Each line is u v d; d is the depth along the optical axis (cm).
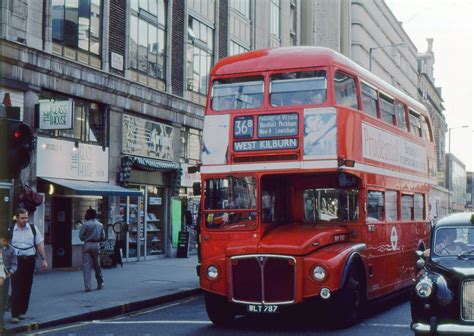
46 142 2042
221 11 3303
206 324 1244
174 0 2873
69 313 1311
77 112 2236
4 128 1035
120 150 2442
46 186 2075
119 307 1416
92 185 2212
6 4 1897
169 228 2816
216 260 1173
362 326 1184
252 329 1177
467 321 904
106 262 2297
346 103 1254
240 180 1223
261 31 3791
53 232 2178
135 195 2288
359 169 1248
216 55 3234
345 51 5869
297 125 1202
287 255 1122
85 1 2272
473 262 994
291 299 1122
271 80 1248
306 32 5266
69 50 2191
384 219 1388
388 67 7244
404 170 1573
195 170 1309
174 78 2875
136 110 2550
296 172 1192
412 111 1731
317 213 1280
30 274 1226
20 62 1928
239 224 1205
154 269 2269
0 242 1149
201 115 3064
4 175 1038
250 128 1232
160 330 1179
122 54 2483
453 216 1119
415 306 924
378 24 6794
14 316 1212
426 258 1078
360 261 1218
